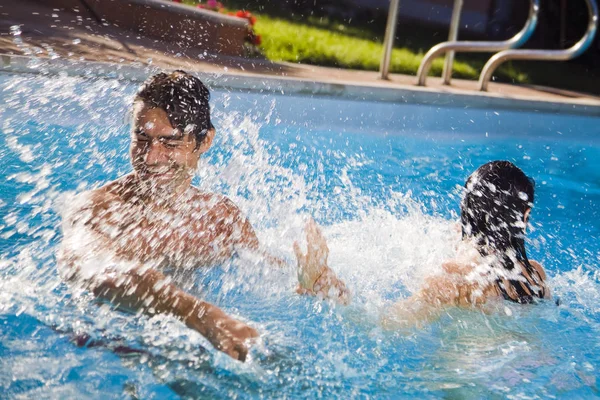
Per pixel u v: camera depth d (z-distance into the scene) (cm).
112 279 194
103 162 361
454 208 381
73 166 352
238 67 621
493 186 247
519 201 248
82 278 199
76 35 613
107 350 195
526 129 585
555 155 541
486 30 1262
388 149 496
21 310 209
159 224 226
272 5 1065
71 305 206
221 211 244
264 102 495
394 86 558
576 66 1099
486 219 247
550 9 1227
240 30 707
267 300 227
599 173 507
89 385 182
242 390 186
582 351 223
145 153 217
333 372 199
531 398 197
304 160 433
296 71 652
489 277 243
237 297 226
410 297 237
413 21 1213
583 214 414
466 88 676
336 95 519
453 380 202
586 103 614
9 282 225
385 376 200
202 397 182
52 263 241
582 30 1159
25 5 702
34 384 181
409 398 193
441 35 1165
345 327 221
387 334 221
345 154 464
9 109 409
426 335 222
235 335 179
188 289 224
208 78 483
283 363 199
